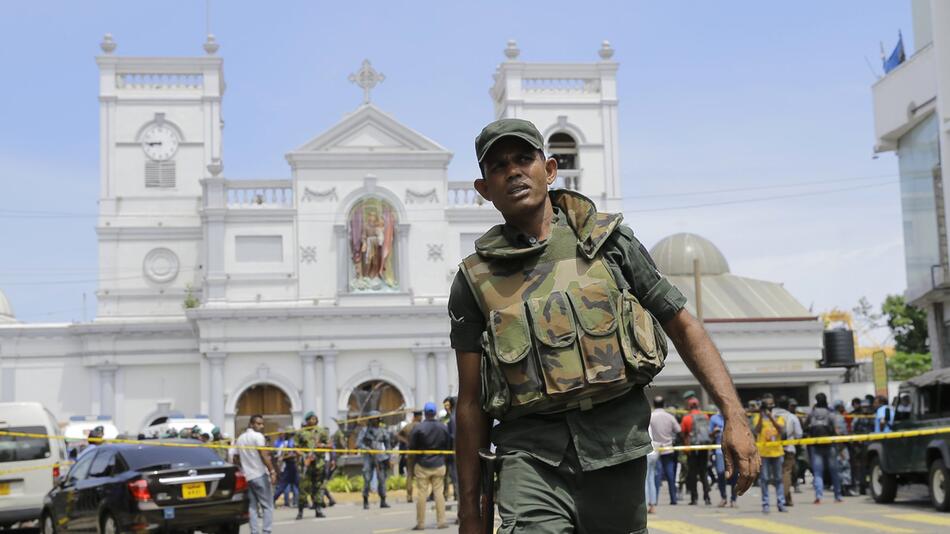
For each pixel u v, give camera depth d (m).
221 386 49.62
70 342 53.38
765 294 56.25
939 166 27.25
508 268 4.29
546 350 4.09
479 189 4.48
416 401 50.47
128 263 53.66
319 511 22.69
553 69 54.00
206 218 51.19
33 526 23.23
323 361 50.44
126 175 54.03
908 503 19.28
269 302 50.97
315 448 22.47
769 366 51.41
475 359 4.36
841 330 50.88
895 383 50.28
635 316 4.17
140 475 15.31
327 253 51.53
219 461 16.08
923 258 28.48
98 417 44.50
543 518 4.03
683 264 58.69
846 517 16.64
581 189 53.44
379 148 52.12
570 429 4.11
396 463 33.56
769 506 19.75
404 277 51.47
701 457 21.16
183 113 54.47
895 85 29.22
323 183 51.78
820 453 20.52
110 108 54.09
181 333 52.97
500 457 4.20
